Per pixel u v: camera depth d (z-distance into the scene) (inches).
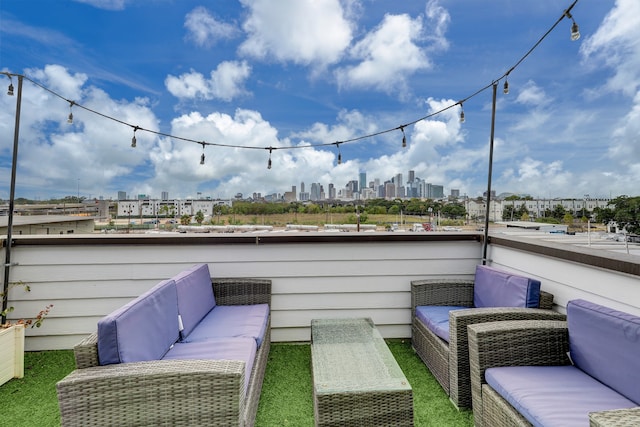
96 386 47.1
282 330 115.8
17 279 107.1
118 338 51.8
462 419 70.9
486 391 60.1
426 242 118.2
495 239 113.4
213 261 113.7
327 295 116.6
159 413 47.9
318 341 81.7
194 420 48.4
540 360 63.0
